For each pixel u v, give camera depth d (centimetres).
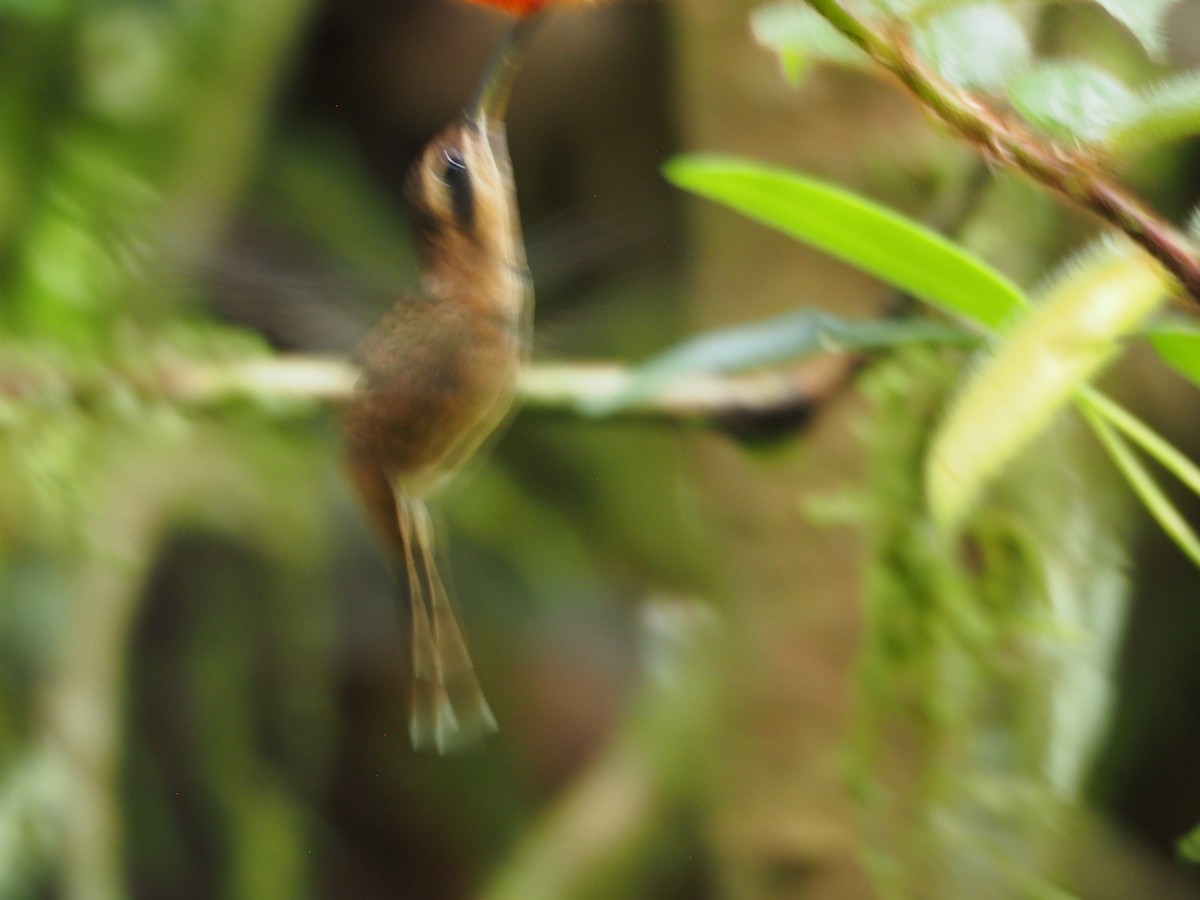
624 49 233
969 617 171
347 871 263
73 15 181
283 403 170
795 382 169
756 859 171
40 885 190
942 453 158
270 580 235
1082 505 173
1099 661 172
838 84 169
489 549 254
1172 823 221
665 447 242
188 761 241
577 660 258
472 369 163
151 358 171
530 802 261
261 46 199
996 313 160
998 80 158
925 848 171
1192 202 180
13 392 171
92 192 180
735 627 172
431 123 246
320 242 164
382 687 256
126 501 191
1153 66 173
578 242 164
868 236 160
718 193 161
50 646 191
